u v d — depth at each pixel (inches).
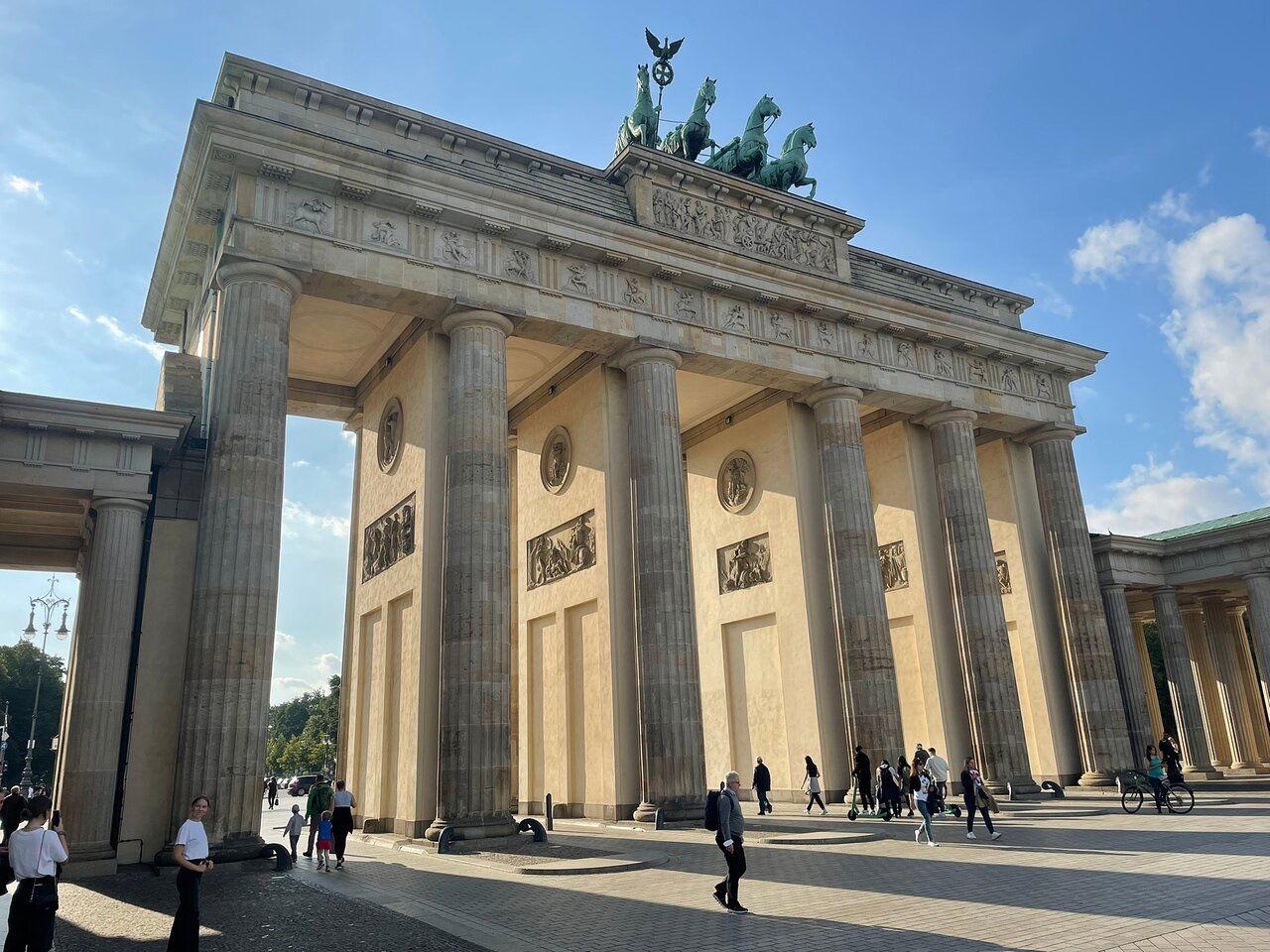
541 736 2213.3
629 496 2043.6
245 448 1472.7
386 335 2086.6
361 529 2207.2
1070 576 2561.5
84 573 1742.1
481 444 1708.9
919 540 2497.5
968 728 2373.3
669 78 2452.0
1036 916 791.7
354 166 1695.4
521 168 2030.0
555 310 1883.6
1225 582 2965.1
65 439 1390.3
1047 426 2655.0
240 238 1578.5
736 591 2511.1
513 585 2479.1
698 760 1781.5
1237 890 869.2
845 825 1656.0
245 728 1357.0
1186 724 2856.8
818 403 2290.8
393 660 1910.7
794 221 2340.1
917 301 2405.3
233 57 1716.3
